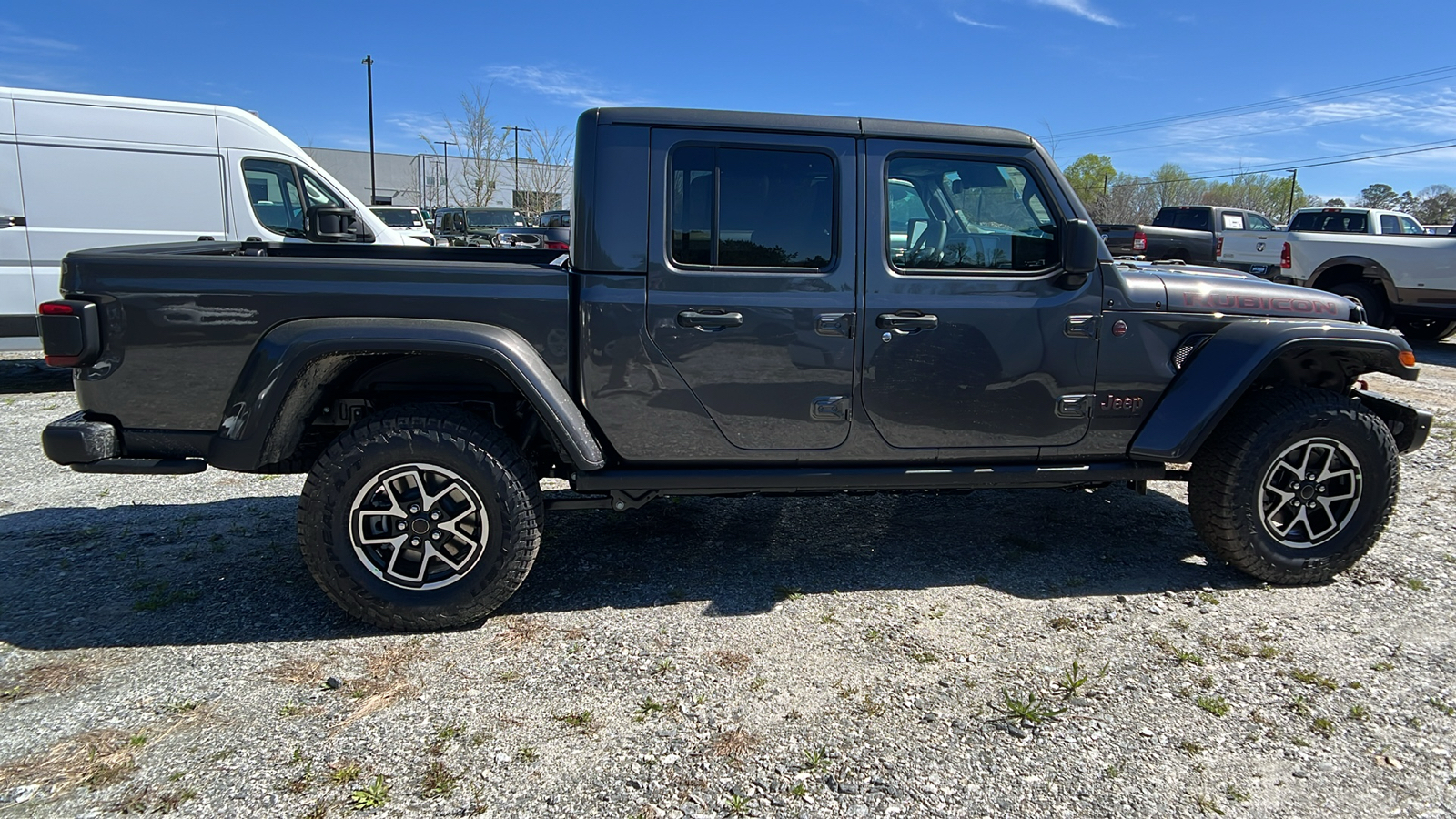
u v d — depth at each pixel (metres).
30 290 7.61
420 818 2.31
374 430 3.17
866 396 3.50
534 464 3.77
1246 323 3.73
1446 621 3.49
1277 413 3.63
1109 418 3.71
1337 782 2.50
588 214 3.29
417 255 4.70
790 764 2.55
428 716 2.77
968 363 3.54
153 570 3.86
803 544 4.30
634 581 3.84
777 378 3.44
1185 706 2.87
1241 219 18.39
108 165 7.77
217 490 5.05
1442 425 6.97
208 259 3.11
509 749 2.61
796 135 3.38
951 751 2.62
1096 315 3.61
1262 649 3.25
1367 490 3.73
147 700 2.84
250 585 3.71
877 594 3.71
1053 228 3.60
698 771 2.52
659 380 3.38
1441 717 2.82
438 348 3.11
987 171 3.56
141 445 3.19
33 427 6.46
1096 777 2.51
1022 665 3.13
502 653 3.18
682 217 3.35
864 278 3.44
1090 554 4.18
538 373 3.24
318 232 7.41
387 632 3.32
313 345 3.04
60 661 3.07
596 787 2.44
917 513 4.77
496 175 34.53
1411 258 11.16
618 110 3.32
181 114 8.01
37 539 4.21
